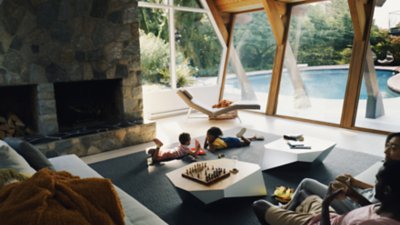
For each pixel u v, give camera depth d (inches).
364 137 172.6
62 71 151.9
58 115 176.1
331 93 207.8
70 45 152.7
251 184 96.3
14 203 40.1
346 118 193.9
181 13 242.7
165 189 110.6
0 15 132.1
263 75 255.6
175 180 93.6
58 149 142.5
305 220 56.9
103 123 176.7
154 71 234.7
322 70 212.4
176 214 92.2
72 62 154.3
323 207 51.9
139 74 182.5
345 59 199.8
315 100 217.2
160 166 134.3
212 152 152.1
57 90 174.1
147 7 221.8
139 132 170.7
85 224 39.2
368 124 188.4
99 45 162.7
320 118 213.6
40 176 45.1
